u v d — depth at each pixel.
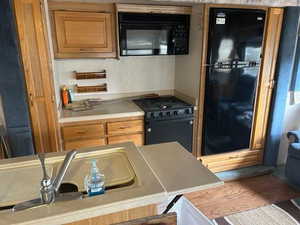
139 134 2.67
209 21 2.42
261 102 2.87
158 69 3.17
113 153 1.49
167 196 1.11
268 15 2.59
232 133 2.88
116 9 2.48
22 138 2.22
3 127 2.24
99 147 1.53
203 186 1.20
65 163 1.13
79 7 2.44
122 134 2.62
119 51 2.62
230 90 2.69
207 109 2.68
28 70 2.11
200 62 2.56
